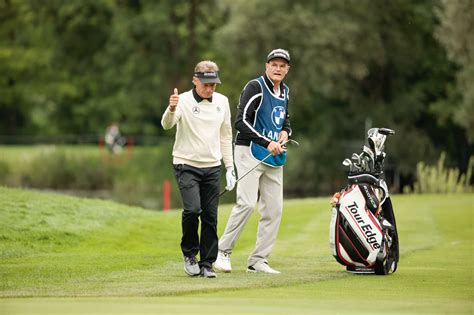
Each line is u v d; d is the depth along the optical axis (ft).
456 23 263.90
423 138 335.67
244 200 74.49
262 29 317.01
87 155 342.03
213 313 49.34
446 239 111.86
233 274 72.69
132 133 487.61
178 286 62.54
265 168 75.00
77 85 475.31
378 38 327.47
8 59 462.60
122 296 57.26
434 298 58.95
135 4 449.89
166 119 68.95
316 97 385.29
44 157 329.52
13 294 57.93
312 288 63.87
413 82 371.56
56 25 444.55
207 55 408.26
